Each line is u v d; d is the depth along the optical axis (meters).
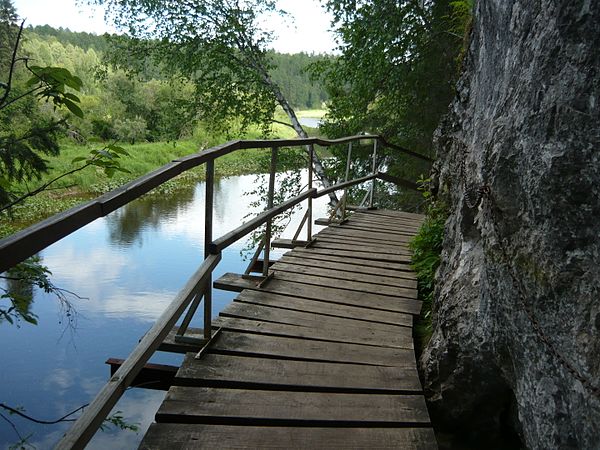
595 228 1.60
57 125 3.59
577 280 1.65
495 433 2.75
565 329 1.68
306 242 5.79
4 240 1.34
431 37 9.83
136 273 11.05
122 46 11.40
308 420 2.44
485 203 2.33
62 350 7.43
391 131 11.39
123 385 1.92
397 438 2.35
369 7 9.68
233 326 3.45
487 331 2.33
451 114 4.98
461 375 2.65
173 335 3.24
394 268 5.04
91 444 5.27
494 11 2.65
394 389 2.76
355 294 4.23
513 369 2.22
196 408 2.49
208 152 2.86
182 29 11.06
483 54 3.04
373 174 8.41
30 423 5.66
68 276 10.70
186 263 11.88
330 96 11.85
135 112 36.59
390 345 3.31
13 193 3.41
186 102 11.99
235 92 12.09
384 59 9.60
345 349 3.22
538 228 1.84
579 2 1.67
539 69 1.88
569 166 1.69
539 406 1.86
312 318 3.70
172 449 2.19
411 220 7.76
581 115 1.66
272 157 4.16
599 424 1.48
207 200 3.00
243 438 2.29
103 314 8.75
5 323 8.19
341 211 7.33
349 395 2.70
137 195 2.08
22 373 6.75
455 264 3.06
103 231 14.88
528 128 1.92
